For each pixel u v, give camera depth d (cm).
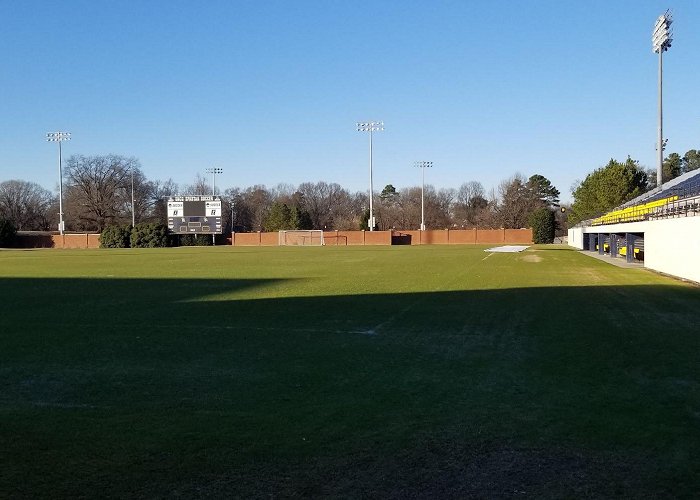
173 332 988
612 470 408
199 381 661
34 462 429
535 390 613
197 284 1870
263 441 468
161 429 499
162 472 409
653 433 480
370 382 652
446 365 732
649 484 386
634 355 779
